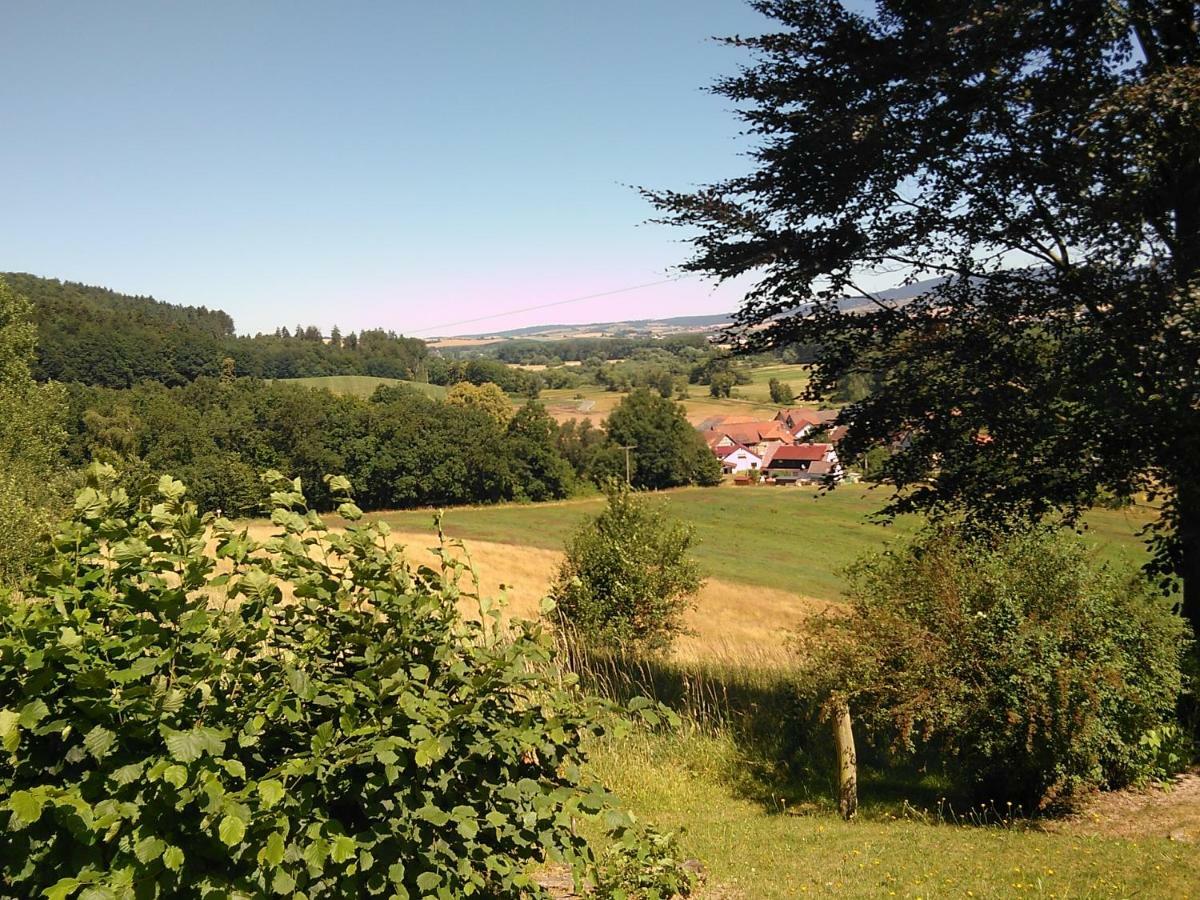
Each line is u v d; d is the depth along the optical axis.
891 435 10.58
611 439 99.12
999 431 9.68
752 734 11.25
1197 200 9.84
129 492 3.37
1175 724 8.95
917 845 7.32
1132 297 8.91
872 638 9.01
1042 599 8.54
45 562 3.11
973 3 8.92
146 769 2.77
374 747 3.01
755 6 11.03
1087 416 9.30
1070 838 7.29
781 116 10.87
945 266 10.62
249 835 2.87
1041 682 8.06
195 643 3.01
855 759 9.93
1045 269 10.25
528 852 3.70
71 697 2.71
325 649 3.57
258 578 3.39
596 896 5.08
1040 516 9.63
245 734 2.98
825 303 11.02
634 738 10.71
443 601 3.79
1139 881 5.82
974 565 9.20
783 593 42.34
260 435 77.56
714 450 121.38
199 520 3.25
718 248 11.05
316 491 79.06
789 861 6.89
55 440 42.28
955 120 9.62
